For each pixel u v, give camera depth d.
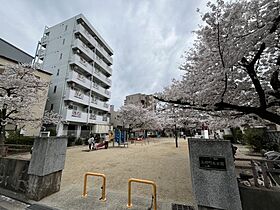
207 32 3.70
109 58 29.48
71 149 16.02
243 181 3.70
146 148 16.45
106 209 3.50
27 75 10.41
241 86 4.63
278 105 4.82
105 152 13.48
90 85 23.19
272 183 3.42
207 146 3.15
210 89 4.33
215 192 2.93
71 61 20.20
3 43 15.51
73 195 4.27
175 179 5.88
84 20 22.52
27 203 3.82
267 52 4.43
